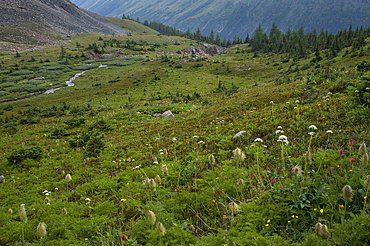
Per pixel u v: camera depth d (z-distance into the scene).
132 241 3.85
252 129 10.42
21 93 83.56
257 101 19.48
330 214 3.40
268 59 141.75
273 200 3.93
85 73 117.38
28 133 28.66
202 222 4.23
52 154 17.05
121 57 161.50
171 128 17.78
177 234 3.43
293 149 6.81
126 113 31.95
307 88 17.95
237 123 13.24
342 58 84.69
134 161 11.20
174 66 125.81
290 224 3.49
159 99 58.66
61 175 11.59
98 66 133.50
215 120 16.44
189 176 6.77
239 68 116.50
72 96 77.38
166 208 4.70
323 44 118.06
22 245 4.45
